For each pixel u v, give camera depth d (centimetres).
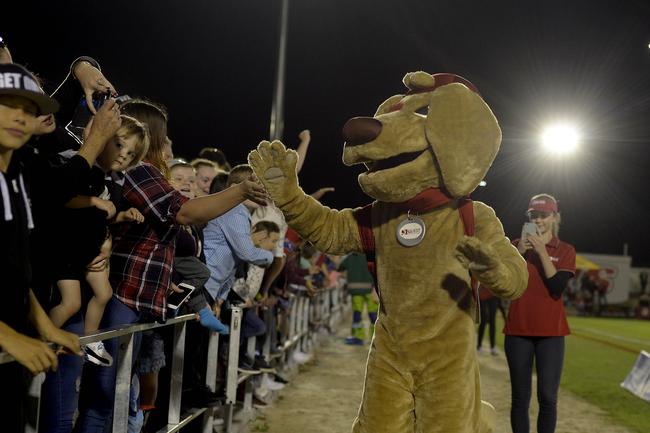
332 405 753
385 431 333
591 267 3562
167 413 473
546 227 525
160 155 397
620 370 1187
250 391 655
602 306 3853
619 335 2191
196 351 505
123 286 358
